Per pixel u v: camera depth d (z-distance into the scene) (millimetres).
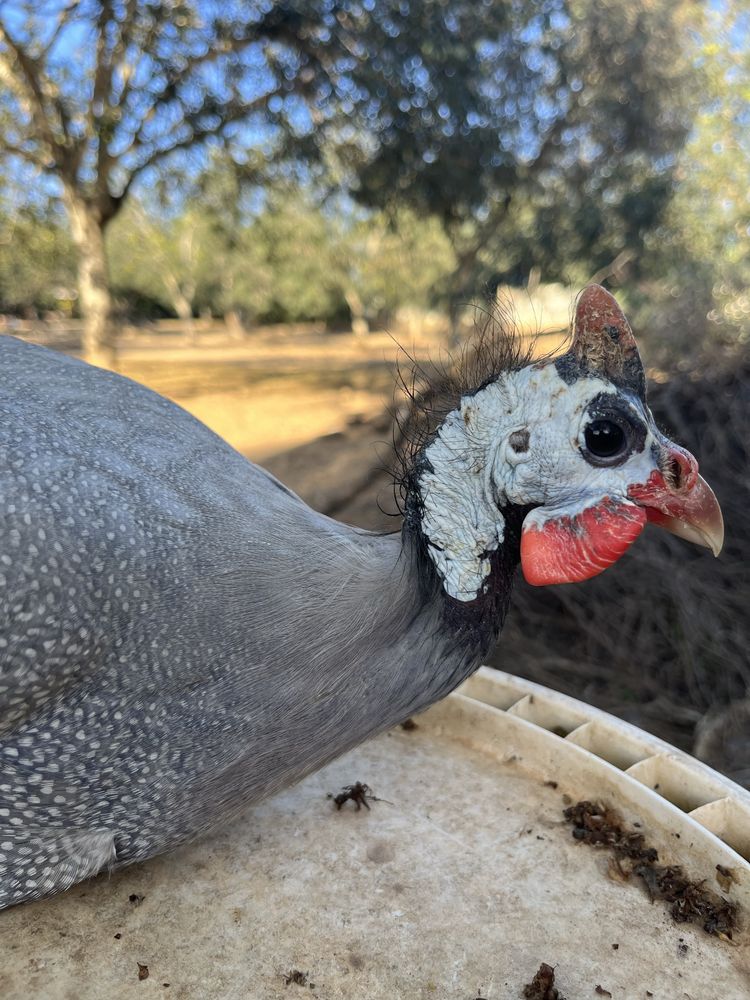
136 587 174
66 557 167
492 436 194
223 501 196
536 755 276
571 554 189
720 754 435
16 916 203
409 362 229
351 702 188
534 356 205
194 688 181
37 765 174
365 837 239
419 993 188
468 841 240
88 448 189
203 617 180
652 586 506
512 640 541
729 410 519
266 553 191
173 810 187
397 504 216
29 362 215
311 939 201
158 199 1480
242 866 225
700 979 196
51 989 183
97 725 176
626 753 275
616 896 221
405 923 208
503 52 1169
